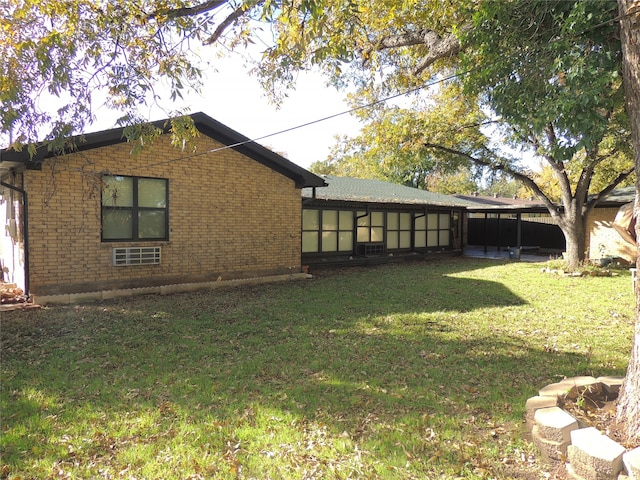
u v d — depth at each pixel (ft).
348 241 52.01
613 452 8.16
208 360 16.29
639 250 9.73
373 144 45.06
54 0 16.56
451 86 37.47
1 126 15.98
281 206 37.88
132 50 18.63
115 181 28.45
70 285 26.73
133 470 9.27
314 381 14.29
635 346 9.71
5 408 12.09
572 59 14.47
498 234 71.15
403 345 18.26
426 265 51.78
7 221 31.55
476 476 9.04
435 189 125.49
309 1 12.31
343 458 9.78
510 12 16.34
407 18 26.32
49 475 9.09
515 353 17.29
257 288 32.91
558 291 32.37
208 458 9.72
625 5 9.43
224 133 32.68
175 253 31.24
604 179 53.42
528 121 16.78
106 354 16.84
